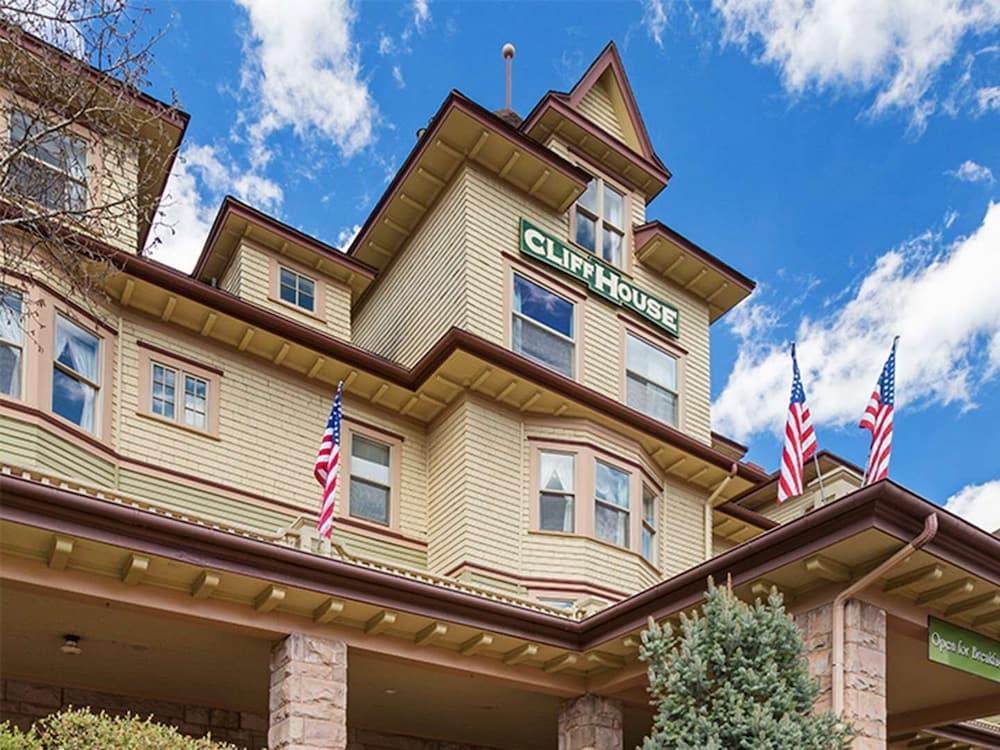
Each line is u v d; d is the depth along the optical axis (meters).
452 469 15.58
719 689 8.83
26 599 9.70
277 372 15.22
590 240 18.45
